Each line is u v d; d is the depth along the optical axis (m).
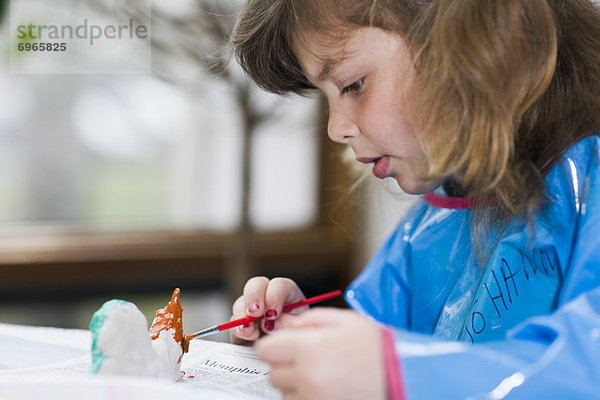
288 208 1.95
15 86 1.70
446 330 0.69
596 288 0.47
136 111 1.79
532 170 0.59
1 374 0.60
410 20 0.59
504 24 0.56
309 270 1.97
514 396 0.41
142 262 1.85
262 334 0.76
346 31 0.61
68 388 0.40
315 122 1.49
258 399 0.49
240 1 1.17
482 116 0.56
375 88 0.62
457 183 0.72
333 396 0.41
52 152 1.76
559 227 0.58
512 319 0.61
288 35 0.66
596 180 0.57
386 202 1.54
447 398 0.41
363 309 0.75
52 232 1.79
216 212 1.90
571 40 0.64
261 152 1.91
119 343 0.51
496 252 0.64
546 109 0.62
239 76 1.32
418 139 0.61
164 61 1.46
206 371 0.63
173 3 1.52
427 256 0.76
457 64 0.56
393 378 0.41
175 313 0.62
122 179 1.82
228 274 1.65
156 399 0.40
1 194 1.75
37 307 1.79
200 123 1.84
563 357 0.42
